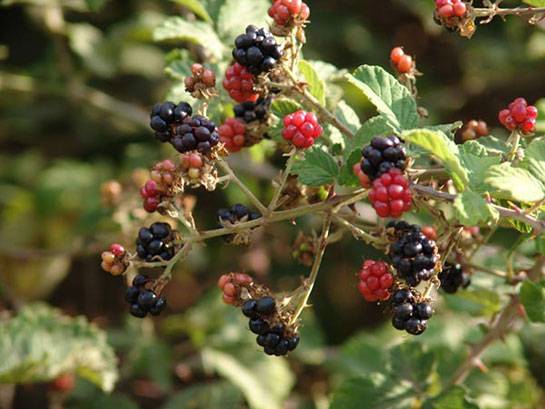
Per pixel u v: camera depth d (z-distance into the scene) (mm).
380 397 628
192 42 675
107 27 978
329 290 938
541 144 505
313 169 520
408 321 493
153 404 885
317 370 861
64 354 705
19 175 1015
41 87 887
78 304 987
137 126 953
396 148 480
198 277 950
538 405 749
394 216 475
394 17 986
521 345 741
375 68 527
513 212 488
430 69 985
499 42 965
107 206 737
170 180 507
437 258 497
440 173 512
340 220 516
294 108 550
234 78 531
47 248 958
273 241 866
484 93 975
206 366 793
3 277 875
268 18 656
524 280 556
